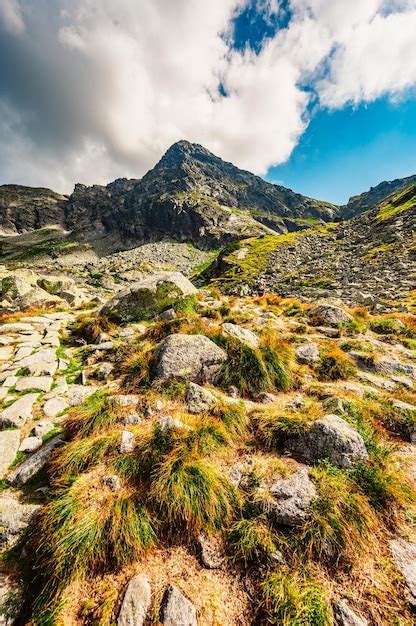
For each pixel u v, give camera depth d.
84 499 4.48
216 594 3.73
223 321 12.27
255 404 7.26
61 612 3.50
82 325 12.39
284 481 4.82
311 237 68.44
